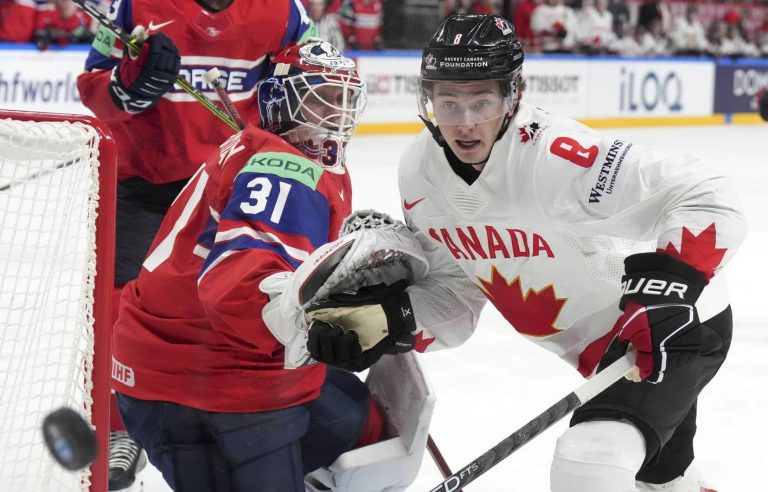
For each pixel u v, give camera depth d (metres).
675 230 3.49
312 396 3.87
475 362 7.22
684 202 3.56
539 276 4.03
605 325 4.12
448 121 3.66
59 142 3.54
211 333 3.74
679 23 25.48
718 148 20.39
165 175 5.65
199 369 3.74
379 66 20.86
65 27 16.92
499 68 3.57
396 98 21.20
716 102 26.08
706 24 26.06
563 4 23.44
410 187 4.00
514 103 3.69
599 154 3.69
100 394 3.59
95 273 3.56
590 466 3.44
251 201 3.53
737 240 3.51
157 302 3.85
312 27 5.95
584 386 3.46
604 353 4.11
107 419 3.62
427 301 4.23
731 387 6.83
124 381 3.91
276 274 3.43
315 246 3.58
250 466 3.76
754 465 5.63
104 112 5.65
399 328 3.67
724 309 3.99
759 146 20.92
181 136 5.66
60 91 17.06
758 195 14.88
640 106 24.67
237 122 5.38
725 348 3.99
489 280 4.13
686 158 3.67
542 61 22.75
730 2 26.14
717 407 6.48
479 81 3.59
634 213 3.66
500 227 3.91
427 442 4.43
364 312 3.62
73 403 3.71
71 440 2.39
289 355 3.57
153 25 5.61
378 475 4.05
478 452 5.70
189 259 3.80
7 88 16.39
